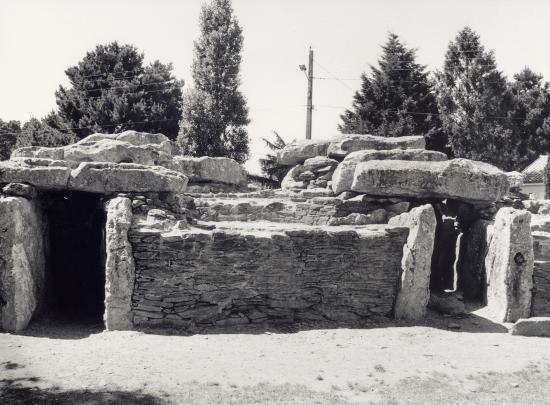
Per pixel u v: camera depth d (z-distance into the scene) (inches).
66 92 1290.6
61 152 576.1
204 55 1267.2
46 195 501.4
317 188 642.8
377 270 495.2
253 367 358.9
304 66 1042.7
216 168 670.5
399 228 505.0
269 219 565.3
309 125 1059.9
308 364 371.6
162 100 1332.4
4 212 422.0
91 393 299.6
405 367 374.3
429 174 542.6
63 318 475.8
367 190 549.3
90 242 553.3
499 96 1446.9
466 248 582.6
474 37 1480.1
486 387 341.4
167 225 455.5
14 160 475.5
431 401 315.3
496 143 1429.6
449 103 1456.7
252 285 459.8
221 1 1282.0
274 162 1129.4
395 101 1240.2
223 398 302.8
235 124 1266.0
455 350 415.5
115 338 403.5
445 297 542.3
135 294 429.7
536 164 1405.0
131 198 473.1
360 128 1213.7
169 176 487.8
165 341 403.5
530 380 355.6
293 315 472.1
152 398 296.7
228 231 469.4
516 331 459.2
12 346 378.9
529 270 494.9
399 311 494.3
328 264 481.4
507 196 724.7
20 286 420.8
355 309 487.5
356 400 312.0
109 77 1286.9
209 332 434.6
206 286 445.4
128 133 663.8
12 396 291.3
